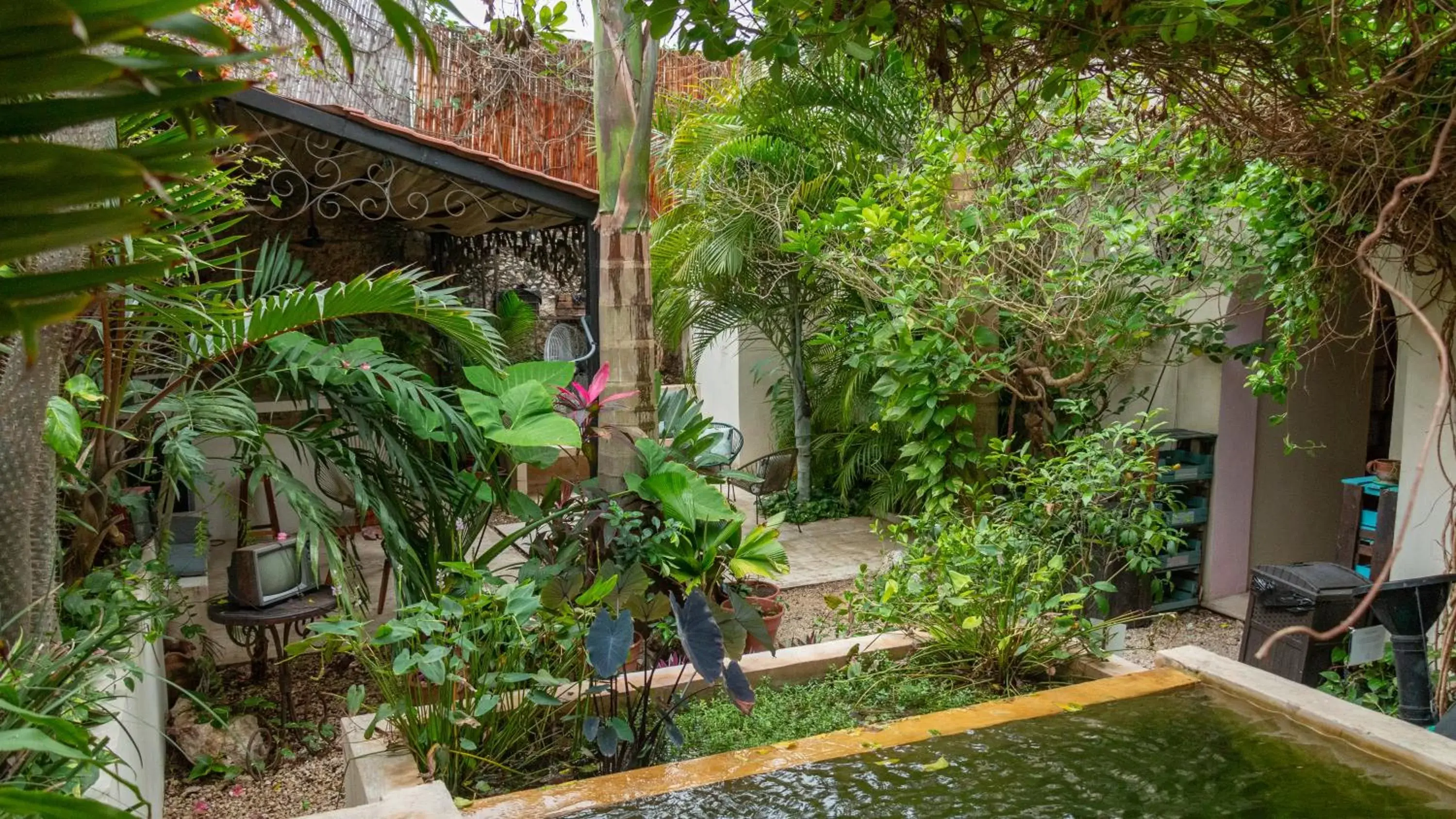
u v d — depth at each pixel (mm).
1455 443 3408
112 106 385
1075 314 4941
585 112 8570
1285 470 6215
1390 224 3562
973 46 2691
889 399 6141
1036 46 2729
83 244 400
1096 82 3439
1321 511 6371
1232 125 3199
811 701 3602
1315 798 2564
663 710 3316
